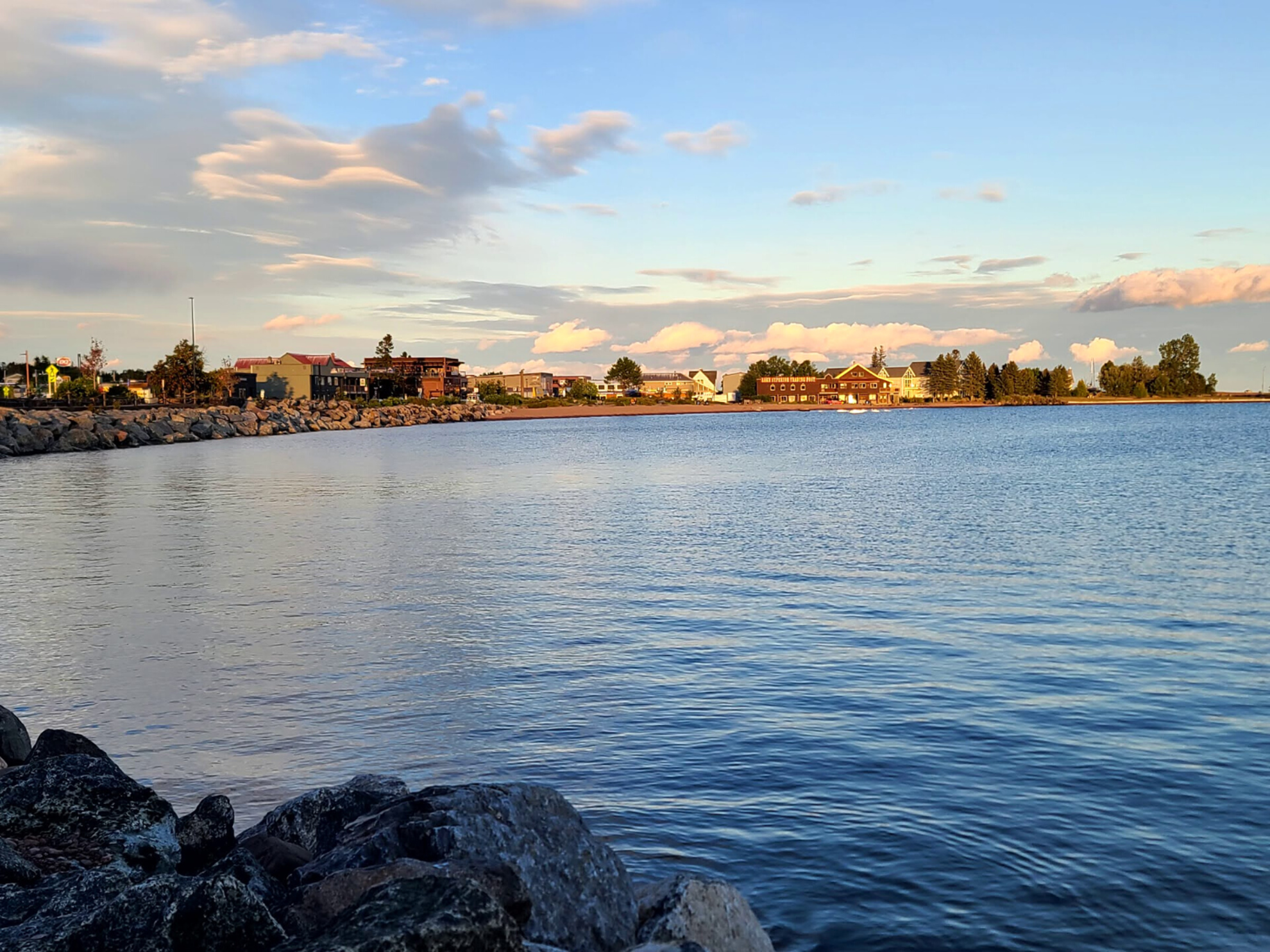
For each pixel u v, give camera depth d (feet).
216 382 476.54
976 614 59.36
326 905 17.74
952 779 32.42
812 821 29.07
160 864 22.79
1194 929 23.20
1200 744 35.91
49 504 125.80
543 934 18.58
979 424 481.05
